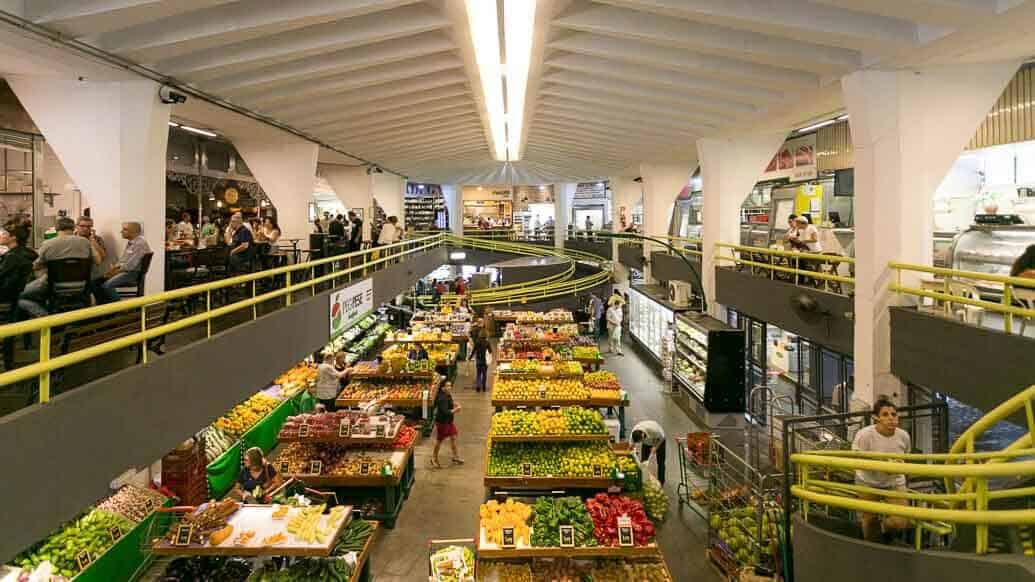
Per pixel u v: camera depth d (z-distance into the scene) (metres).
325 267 14.68
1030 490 3.42
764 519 7.44
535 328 18.67
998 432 9.02
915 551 3.76
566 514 7.11
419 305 25.80
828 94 9.80
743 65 9.70
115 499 7.46
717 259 14.92
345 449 10.09
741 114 12.27
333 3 7.53
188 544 6.34
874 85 8.19
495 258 32.81
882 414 5.37
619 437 12.52
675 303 17.69
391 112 14.91
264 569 6.52
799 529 4.90
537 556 6.81
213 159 19.58
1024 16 6.09
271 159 16.17
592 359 15.42
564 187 36.50
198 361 6.25
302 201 16.33
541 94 14.75
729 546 7.70
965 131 8.26
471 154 24.69
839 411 10.27
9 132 10.32
